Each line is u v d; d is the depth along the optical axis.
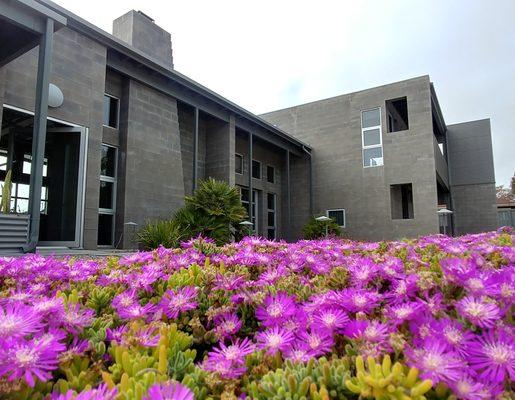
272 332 0.87
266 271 1.48
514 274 0.96
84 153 6.79
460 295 0.92
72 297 1.12
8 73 5.85
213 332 0.99
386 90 13.38
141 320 0.97
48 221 6.80
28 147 8.02
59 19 4.91
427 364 0.61
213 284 1.28
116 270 1.59
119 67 7.88
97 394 0.59
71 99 6.68
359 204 13.46
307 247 2.12
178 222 7.93
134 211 7.91
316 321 0.85
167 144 8.91
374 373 0.61
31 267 1.58
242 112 10.92
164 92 8.88
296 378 0.66
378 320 0.83
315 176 14.52
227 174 10.74
